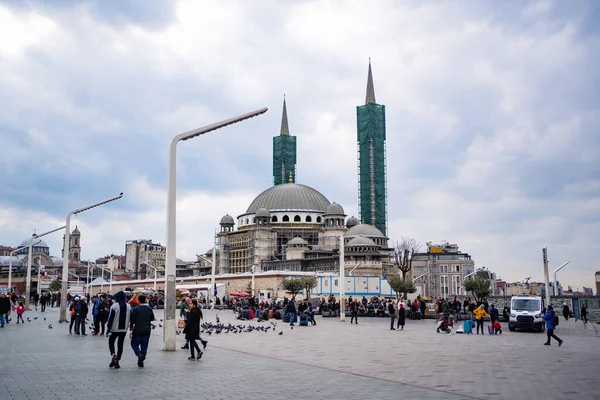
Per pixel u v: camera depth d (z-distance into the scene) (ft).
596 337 147.64
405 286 358.43
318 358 91.86
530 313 170.50
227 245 623.77
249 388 61.21
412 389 62.18
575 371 78.07
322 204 618.03
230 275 456.86
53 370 72.23
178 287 389.80
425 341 127.34
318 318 245.45
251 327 159.84
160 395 56.03
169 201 99.86
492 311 156.25
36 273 569.23
